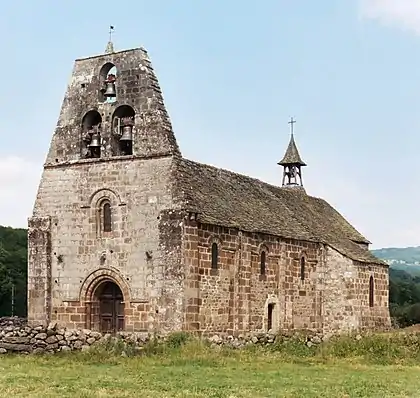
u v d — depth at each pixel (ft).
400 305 330.95
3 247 298.76
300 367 104.78
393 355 116.67
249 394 78.79
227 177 169.99
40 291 146.10
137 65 143.02
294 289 168.45
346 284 176.65
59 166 147.54
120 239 139.74
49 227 146.82
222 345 121.90
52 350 115.03
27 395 76.64
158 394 77.77
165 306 133.18
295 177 238.27
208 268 139.54
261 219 161.68
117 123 144.97
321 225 195.62
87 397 75.51
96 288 142.20
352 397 78.59
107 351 112.57
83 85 147.84
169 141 139.13
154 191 137.49
